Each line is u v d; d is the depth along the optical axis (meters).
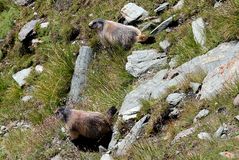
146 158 33.97
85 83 48.38
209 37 42.53
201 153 30.53
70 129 41.56
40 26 58.75
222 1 45.22
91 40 52.22
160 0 51.16
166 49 45.16
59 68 51.22
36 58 56.53
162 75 41.88
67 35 55.12
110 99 43.69
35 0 62.78
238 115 32.06
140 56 45.44
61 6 59.03
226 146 29.89
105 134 40.66
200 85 37.53
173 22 47.47
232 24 40.91
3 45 60.66
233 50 38.84
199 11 46.62
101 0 55.59
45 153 43.84
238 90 34.12
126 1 53.53
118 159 36.81
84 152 41.22
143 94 40.78
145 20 50.31
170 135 35.22
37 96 51.31
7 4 64.50
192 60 40.69
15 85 54.78
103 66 48.38
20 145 46.88
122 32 47.78
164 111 37.41
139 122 38.22
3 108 53.66
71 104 48.06
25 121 50.94
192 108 36.00
